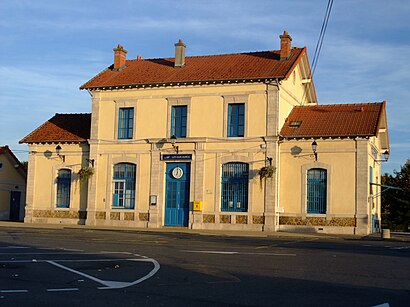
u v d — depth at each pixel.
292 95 35.50
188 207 33.75
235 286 11.08
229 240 24.48
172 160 34.16
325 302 9.52
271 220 31.73
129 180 35.28
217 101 33.56
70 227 32.97
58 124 39.34
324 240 26.45
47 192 37.53
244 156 32.69
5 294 9.84
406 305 9.41
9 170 44.69
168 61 38.06
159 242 22.03
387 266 14.88
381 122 35.62
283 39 34.53
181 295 10.02
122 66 38.28
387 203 57.34
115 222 35.03
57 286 10.80
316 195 31.91
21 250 17.47
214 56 37.34
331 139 31.64
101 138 35.94
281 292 10.45
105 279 11.76
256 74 32.91
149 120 34.94
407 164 57.34
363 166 30.97
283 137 32.28
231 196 32.88
